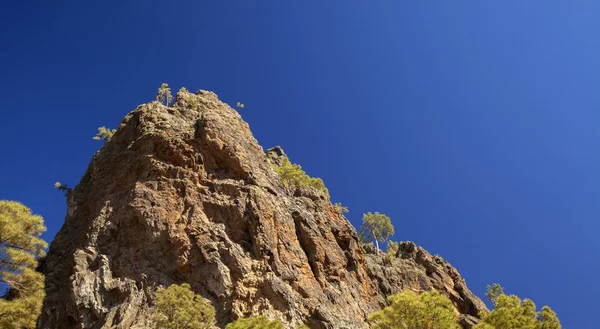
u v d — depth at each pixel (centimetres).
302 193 6312
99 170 6028
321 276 5000
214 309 4012
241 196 5128
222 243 4659
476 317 6456
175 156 5416
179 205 4991
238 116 6906
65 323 4397
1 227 3316
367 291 5609
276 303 4303
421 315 3181
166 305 3531
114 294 4409
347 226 6191
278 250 4856
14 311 3159
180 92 6988
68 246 5319
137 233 4838
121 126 6562
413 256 7406
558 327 3344
